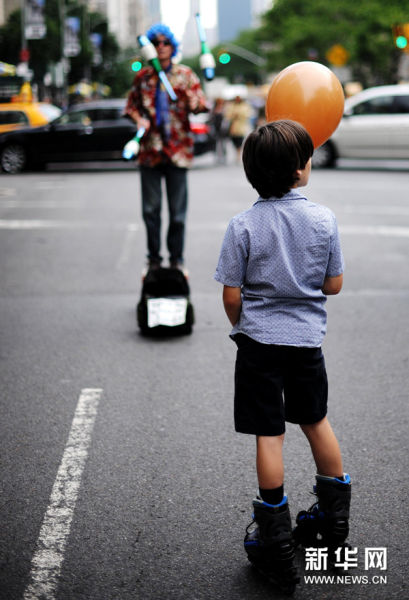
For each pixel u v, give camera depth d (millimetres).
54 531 3357
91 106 21906
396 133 20031
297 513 3490
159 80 6562
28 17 39188
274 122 2975
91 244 10562
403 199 14789
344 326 6684
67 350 6027
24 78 32719
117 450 4184
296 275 2949
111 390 5125
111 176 20453
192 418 4629
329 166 21078
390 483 3793
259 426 2973
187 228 11703
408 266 9086
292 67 3770
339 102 3740
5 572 3055
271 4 64312
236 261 2953
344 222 12195
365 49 43719
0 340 6312
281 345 2928
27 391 5117
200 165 24359
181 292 6504
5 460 4062
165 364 5660
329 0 54344
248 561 3146
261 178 2938
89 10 70562
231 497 3658
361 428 4477
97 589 2947
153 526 3404
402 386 5188
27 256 9805
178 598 2896
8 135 21562
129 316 7043
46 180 19484
